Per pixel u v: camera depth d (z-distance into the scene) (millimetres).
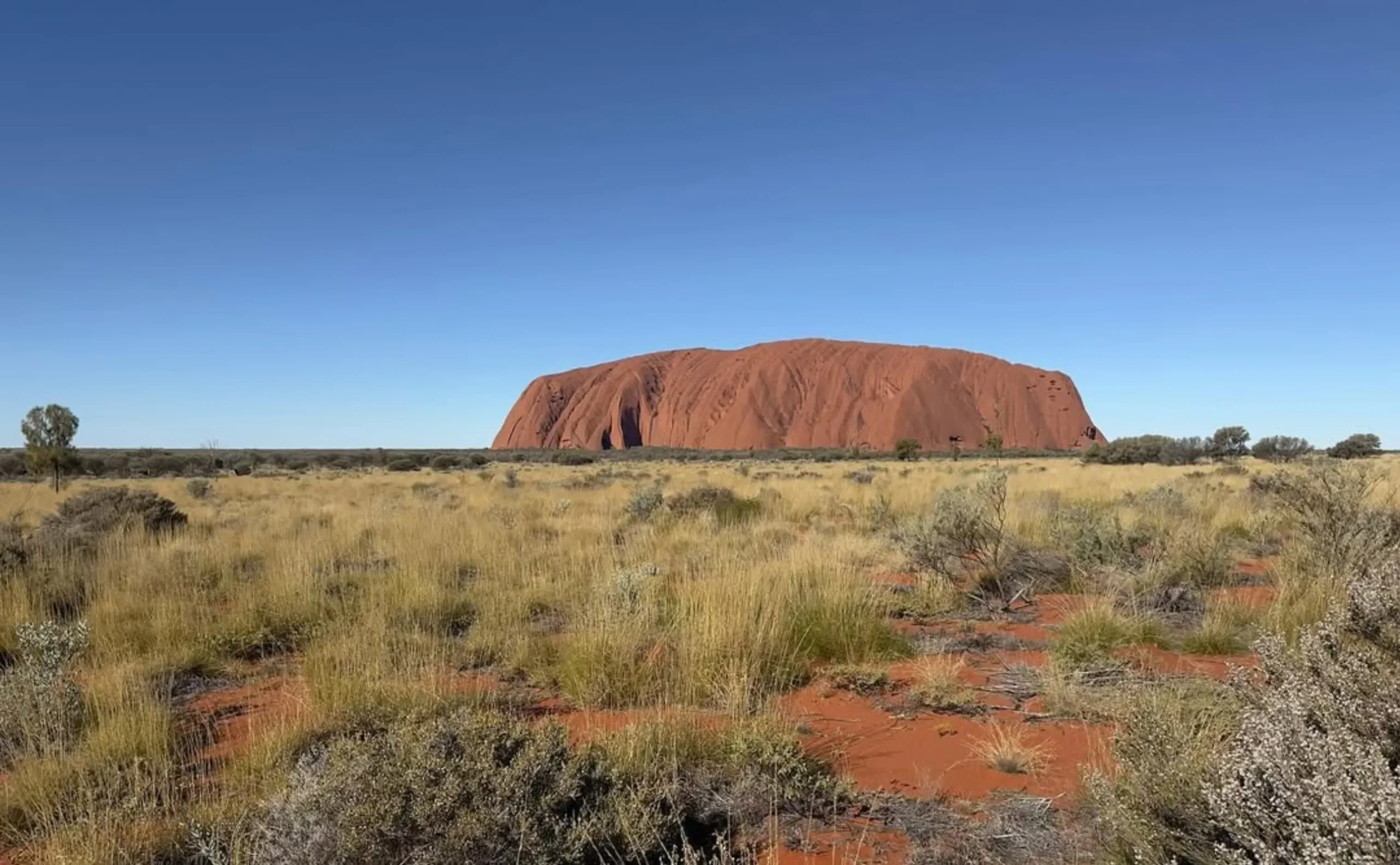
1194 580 9602
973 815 4027
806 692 6129
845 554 10672
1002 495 10820
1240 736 3133
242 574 11062
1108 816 3178
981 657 6996
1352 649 3682
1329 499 9125
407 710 5266
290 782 3770
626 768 4219
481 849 3207
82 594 9797
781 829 3957
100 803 4172
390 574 10578
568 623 8195
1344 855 2332
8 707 5215
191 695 6512
